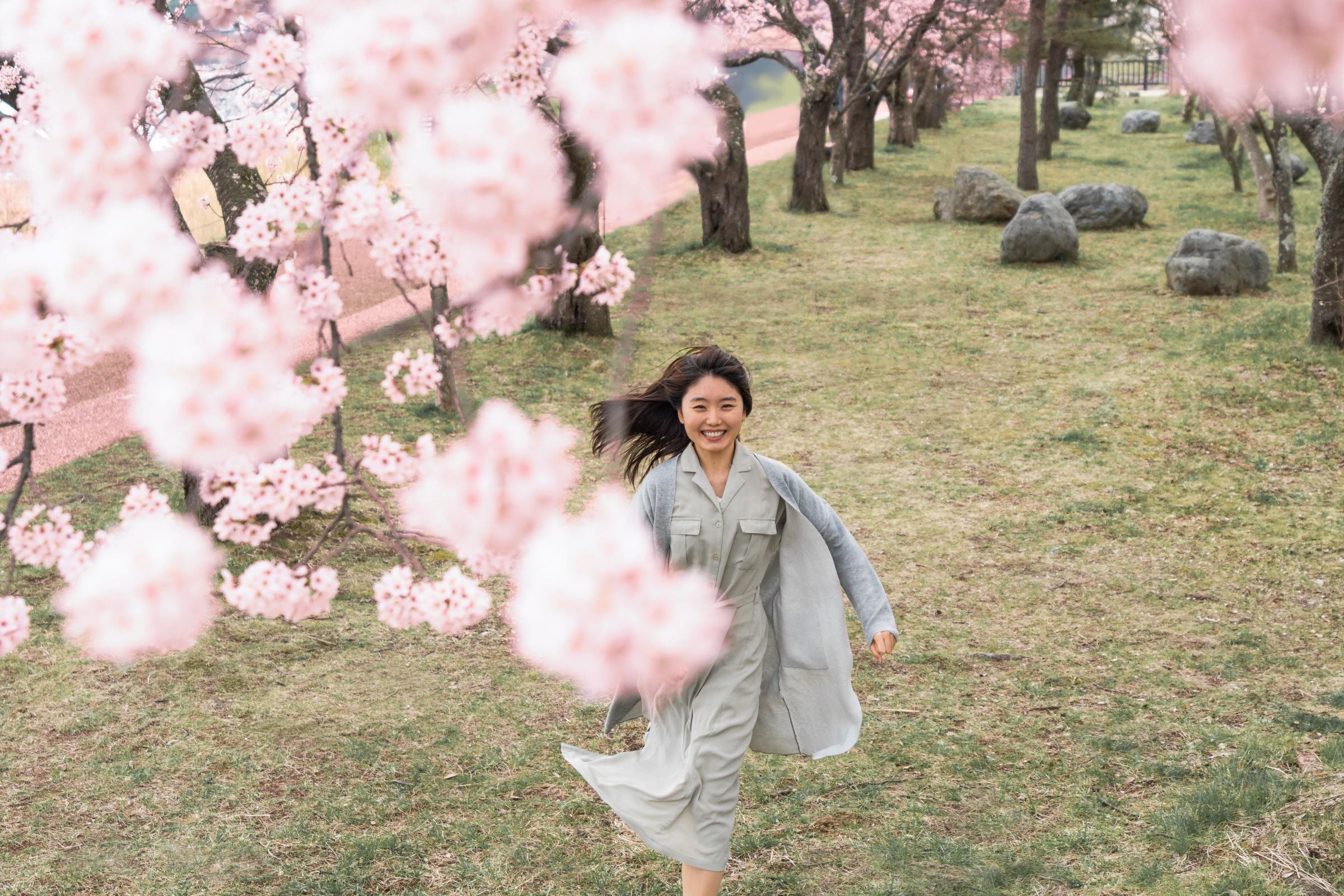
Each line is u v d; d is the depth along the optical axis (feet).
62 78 4.22
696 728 9.91
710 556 10.05
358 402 27.55
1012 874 11.07
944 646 17.63
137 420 4.11
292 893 10.98
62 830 12.12
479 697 15.70
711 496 10.09
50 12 4.15
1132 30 80.89
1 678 15.85
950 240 56.85
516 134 3.44
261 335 4.14
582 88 3.14
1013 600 19.54
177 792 12.94
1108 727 14.60
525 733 14.64
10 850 11.71
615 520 3.74
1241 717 14.70
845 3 74.95
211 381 4.03
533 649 3.67
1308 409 29.55
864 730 14.74
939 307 43.29
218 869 11.37
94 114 4.29
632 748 14.21
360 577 19.19
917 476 26.40
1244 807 11.89
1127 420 29.45
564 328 36.37
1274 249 52.65
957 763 13.75
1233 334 36.19
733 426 10.04
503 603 18.79
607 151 3.24
